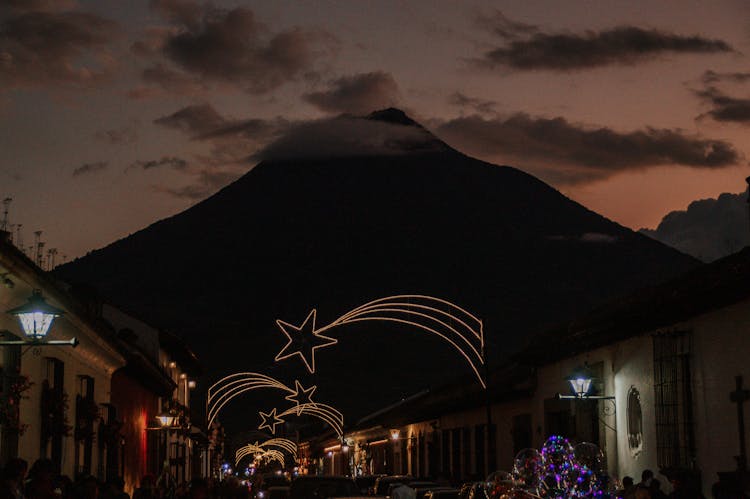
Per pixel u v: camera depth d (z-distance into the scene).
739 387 16.89
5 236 15.79
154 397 41.06
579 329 24.44
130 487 33.69
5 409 16.80
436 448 46.75
